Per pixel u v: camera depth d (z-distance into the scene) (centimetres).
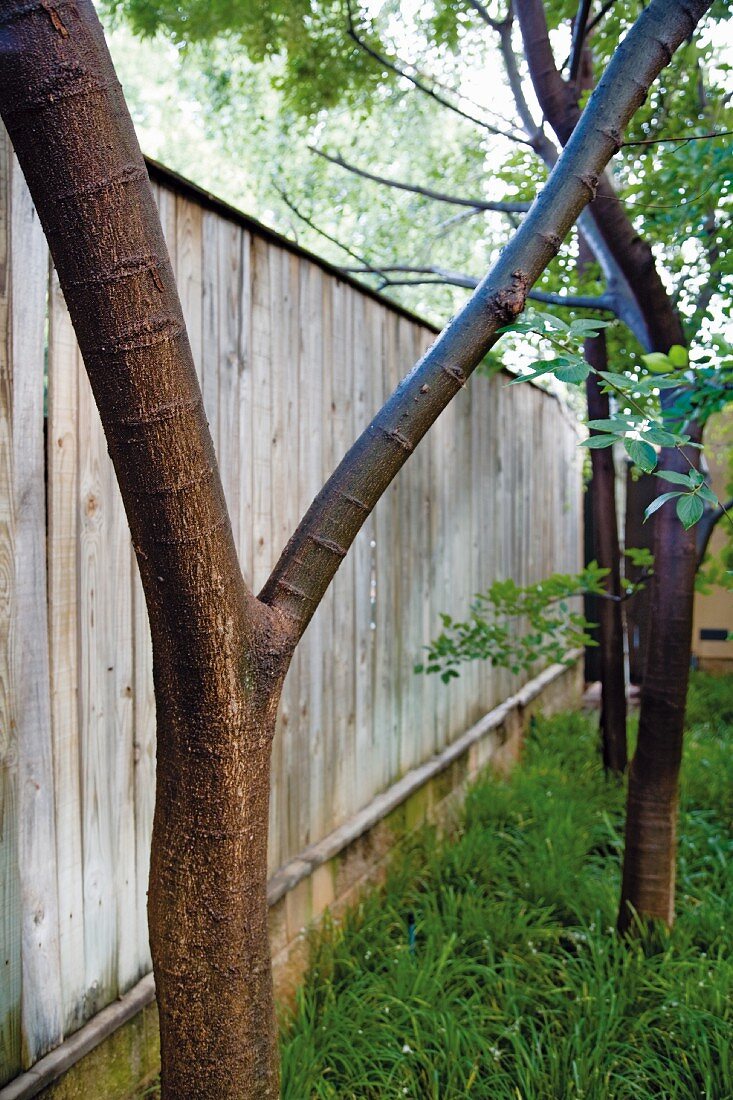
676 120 296
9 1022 159
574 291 363
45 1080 163
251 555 241
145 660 202
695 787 439
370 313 319
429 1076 222
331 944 271
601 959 269
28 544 163
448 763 400
